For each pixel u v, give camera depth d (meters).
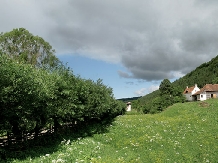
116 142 22.59
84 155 15.91
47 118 19.72
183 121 35.94
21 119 15.55
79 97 26.03
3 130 15.54
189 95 123.88
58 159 13.77
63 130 25.02
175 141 22.91
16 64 15.90
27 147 17.56
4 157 14.55
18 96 14.95
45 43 51.47
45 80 20.23
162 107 76.06
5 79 14.16
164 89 90.19
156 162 16.56
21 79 14.82
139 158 16.73
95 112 29.80
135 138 23.72
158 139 23.12
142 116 47.28
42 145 19.22
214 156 19.53
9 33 47.78
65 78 24.28
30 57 49.38
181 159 17.94
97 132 27.27
